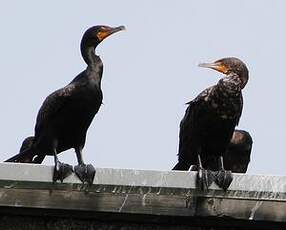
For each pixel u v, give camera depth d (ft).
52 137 49.42
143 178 36.50
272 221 37.45
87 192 36.94
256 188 37.14
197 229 37.83
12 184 36.01
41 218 37.22
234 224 37.91
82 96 48.57
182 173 37.04
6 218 36.88
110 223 37.42
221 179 37.58
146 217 37.37
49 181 36.60
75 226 37.24
